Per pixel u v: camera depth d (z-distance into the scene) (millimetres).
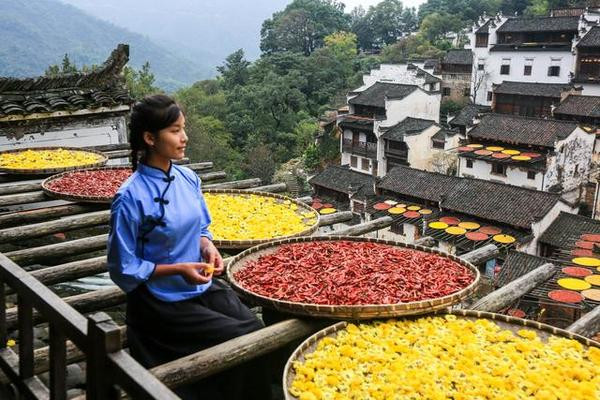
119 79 10648
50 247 4711
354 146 39312
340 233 5566
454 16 69562
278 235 4824
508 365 2795
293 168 43844
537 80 42938
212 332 2809
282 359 3592
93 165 7344
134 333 2859
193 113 46250
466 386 2586
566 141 28062
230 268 3789
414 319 3277
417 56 60594
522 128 29766
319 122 46969
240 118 49531
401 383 2582
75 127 9859
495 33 45062
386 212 25906
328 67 56594
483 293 19500
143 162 2738
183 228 2770
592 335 3670
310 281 3520
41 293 2455
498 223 22531
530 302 16297
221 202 5941
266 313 3600
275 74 53594
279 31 74125
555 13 52375
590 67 40188
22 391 2785
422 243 5434
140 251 2717
